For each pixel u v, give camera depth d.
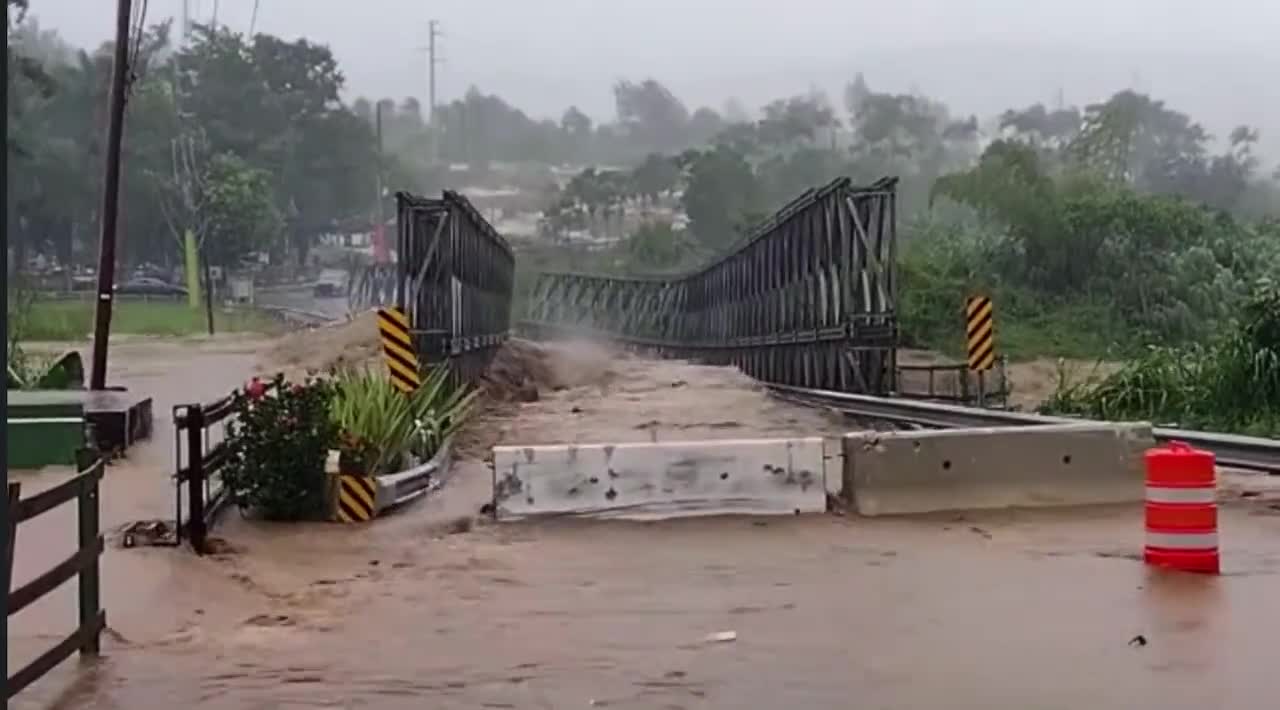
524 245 125.69
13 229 66.12
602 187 128.75
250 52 94.19
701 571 12.52
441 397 24.97
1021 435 15.58
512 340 51.66
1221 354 26.77
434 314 29.78
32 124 69.25
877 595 11.41
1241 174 110.19
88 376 38.75
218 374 39.94
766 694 8.55
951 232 72.56
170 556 12.94
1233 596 11.19
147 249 83.62
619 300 81.56
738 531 14.48
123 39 26.33
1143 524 14.52
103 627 9.86
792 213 37.94
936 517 15.10
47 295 68.81
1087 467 15.66
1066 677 8.83
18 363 30.44
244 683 8.86
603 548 13.71
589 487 15.20
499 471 15.22
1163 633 9.96
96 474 9.38
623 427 27.92
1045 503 15.52
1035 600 11.12
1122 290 61.16
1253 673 8.85
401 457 17.17
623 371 46.81
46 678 8.93
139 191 74.69
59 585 9.01
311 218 101.44
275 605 11.34
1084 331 58.97
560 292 91.62
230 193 78.75
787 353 39.94
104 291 25.98
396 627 10.52
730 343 51.47
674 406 33.22
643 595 11.59
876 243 31.98
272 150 92.81
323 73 99.56
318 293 92.69
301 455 15.19
